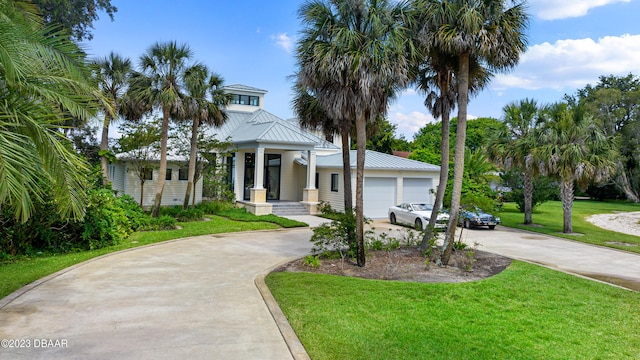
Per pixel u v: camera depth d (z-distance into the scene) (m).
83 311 6.11
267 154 26.23
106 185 16.12
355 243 10.40
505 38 9.46
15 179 4.48
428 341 5.12
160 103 16.27
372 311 6.27
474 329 5.61
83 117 6.05
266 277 8.49
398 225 19.78
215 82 18.62
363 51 8.55
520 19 9.60
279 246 12.68
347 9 9.06
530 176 20.08
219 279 8.31
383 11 9.02
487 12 9.44
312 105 11.52
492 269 9.73
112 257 10.41
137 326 5.51
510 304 6.85
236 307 6.45
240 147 22.94
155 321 5.73
